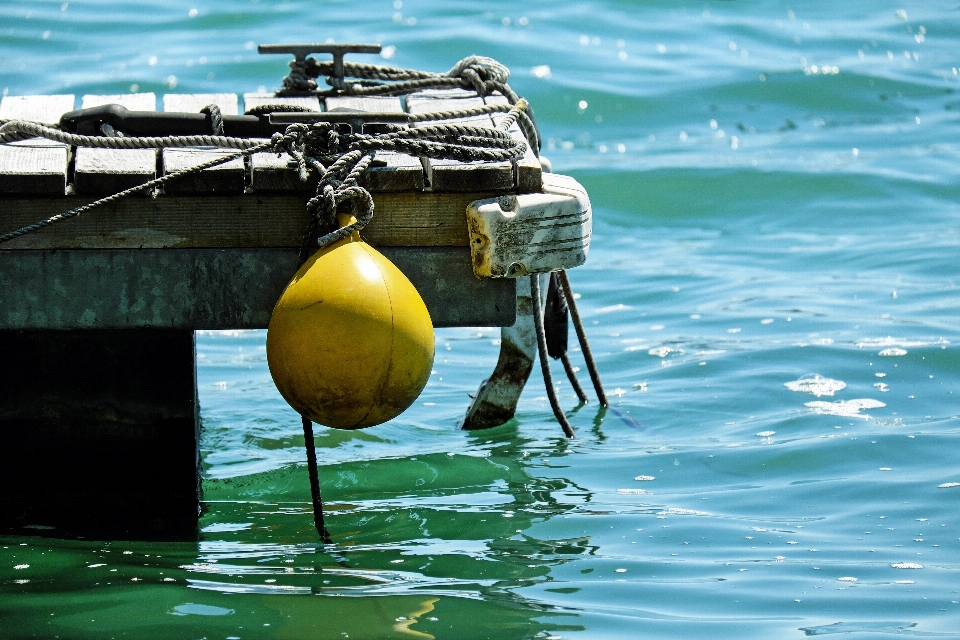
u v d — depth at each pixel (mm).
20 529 11695
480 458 14148
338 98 14727
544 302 15062
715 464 13688
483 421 15344
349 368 10312
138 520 11797
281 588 10508
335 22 34625
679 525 11977
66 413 11547
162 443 11711
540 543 11578
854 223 23625
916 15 36438
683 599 10359
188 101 14320
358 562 11133
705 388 16203
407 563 11102
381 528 11984
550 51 33000
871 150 27141
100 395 11570
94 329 11281
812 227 23625
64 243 11148
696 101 30500
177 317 11344
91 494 11719
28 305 11180
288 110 13227
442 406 16344
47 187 10992
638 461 13883
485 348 18844
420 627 9773
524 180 11633
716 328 18578
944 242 22078
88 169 11055
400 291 10523
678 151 27500
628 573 10875
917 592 10461
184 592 10406
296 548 11461
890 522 11953
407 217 11570
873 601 10297
